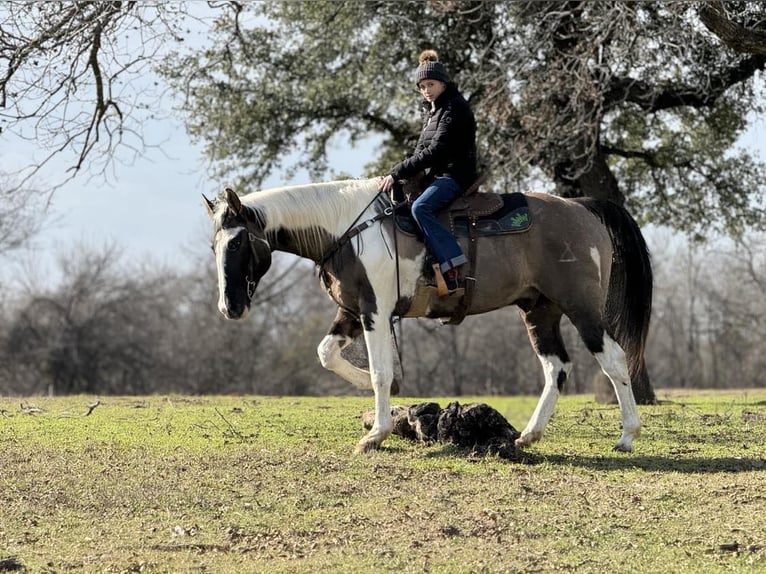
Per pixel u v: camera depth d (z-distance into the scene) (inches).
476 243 371.6
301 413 535.5
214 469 335.9
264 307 2290.8
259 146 881.5
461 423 388.2
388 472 335.6
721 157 869.8
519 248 376.2
